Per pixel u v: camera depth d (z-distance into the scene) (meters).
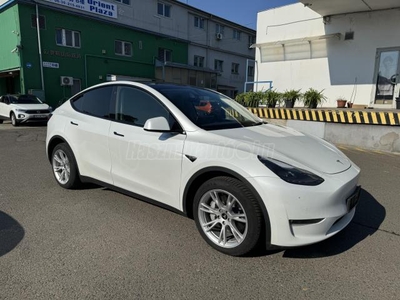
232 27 29.50
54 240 2.92
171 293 2.20
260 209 2.48
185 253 2.73
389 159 6.50
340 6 10.36
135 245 2.86
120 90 3.68
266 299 2.15
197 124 3.04
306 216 2.41
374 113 7.44
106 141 3.59
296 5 12.34
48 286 2.25
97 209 3.68
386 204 3.93
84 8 18.56
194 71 24.78
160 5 23.28
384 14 10.41
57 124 4.32
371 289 2.26
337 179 2.59
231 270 2.49
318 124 8.52
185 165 2.86
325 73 11.91
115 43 20.64
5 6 16.53
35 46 16.83
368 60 10.91
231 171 2.57
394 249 2.83
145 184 3.25
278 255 2.71
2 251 2.71
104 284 2.29
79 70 18.89
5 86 21.17
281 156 2.63
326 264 2.58
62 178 4.40
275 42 12.89
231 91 30.23
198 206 2.85
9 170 5.46
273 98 10.48
